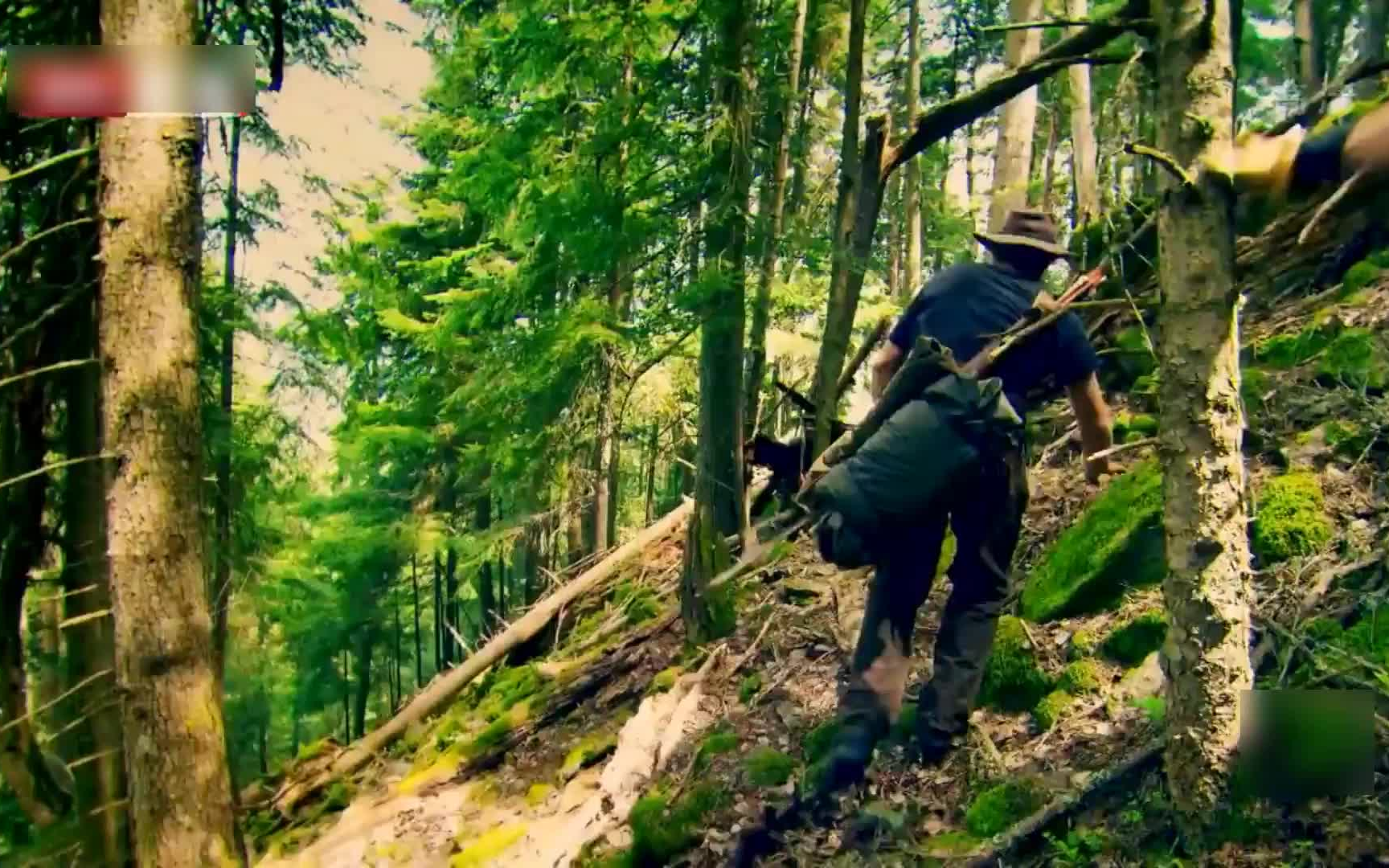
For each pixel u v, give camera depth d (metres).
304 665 18.80
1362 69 1.79
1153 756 3.13
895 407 3.59
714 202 7.73
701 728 5.14
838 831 3.77
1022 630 4.23
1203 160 2.54
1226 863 2.61
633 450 14.70
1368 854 2.46
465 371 13.62
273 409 8.70
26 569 5.48
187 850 3.86
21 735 5.48
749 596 6.31
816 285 8.73
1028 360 3.59
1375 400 4.34
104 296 3.98
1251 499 4.02
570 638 8.15
